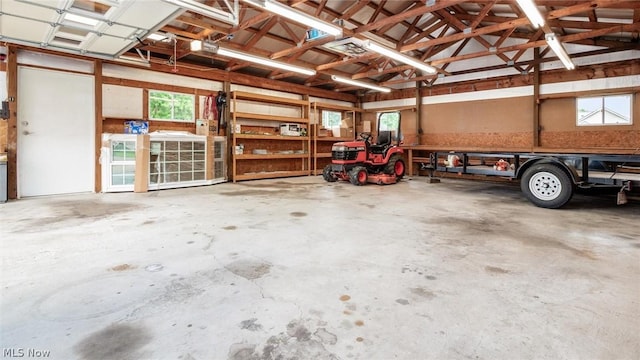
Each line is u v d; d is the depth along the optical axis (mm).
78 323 1669
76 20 4418
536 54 7715
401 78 10148
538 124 7773
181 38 5840
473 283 2160
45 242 3014
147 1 3865
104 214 4215
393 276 2273
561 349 1459
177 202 5109
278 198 5535
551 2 4691
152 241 3061
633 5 4520
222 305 1860
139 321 1691
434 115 9609
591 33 5547
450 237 3230
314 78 9656
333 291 2039
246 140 8688
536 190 4820
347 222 3832
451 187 7117
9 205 4816
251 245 2955
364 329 1619
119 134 6191
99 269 2383
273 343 1505
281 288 2082
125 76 6602
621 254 2736
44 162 5707
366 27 5152
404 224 3748
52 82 5738
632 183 4543
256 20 4938
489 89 8562
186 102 7559
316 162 10000
